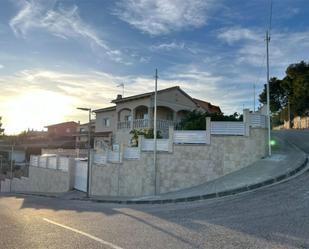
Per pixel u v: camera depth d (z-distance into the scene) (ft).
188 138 71.05
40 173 128.26
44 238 31.09
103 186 86.94
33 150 241.55
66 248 26.99
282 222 33.50
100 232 33.47
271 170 60.49
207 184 65.62
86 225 38.06
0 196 106.73
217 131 69.67
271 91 222.89
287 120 222.28
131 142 102.42
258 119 69.31
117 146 95.55
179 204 53.57
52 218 44.91
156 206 53.98
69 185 105.09
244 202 46.06
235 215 39.04
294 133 112.47
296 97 183.11
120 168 80.64
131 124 136.77
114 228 35.53
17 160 243.60
